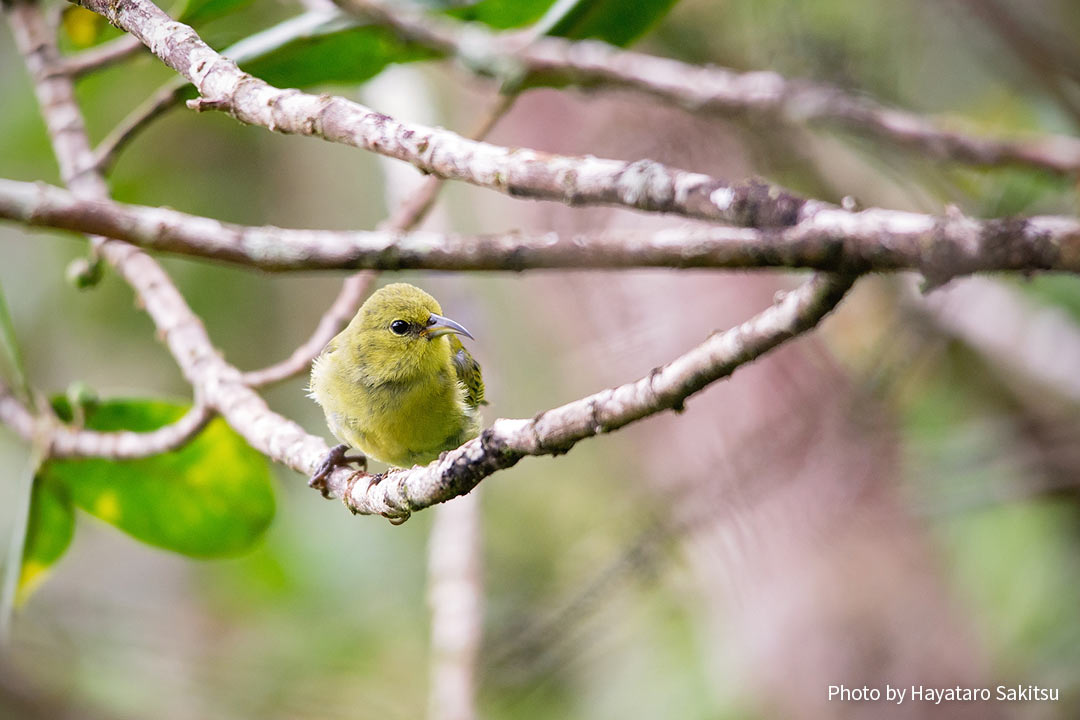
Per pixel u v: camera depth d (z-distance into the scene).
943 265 3.77
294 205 15.79
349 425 8.76
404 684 13.22
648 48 14.15
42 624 12.98
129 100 15.17
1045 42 9.37
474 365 9.36
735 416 10.77
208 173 15.72
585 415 4.91
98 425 8.77
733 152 11.77
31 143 15.12
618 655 13.09
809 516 10.26
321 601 14.25
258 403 7.41
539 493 14.45
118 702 12.73
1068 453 11.54
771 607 10.65
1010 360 12.51
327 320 8.14
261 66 8.98
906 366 10.77
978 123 13.21
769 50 11.41
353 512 6.29
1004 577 12.47
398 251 5.16
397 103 12.51
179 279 15.26
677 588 12.06
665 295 11.69
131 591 15.05
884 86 11.97
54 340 15.30
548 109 12.65
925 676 10.85
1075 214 10.21
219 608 14.26
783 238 3.98
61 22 9.08
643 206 4.39
